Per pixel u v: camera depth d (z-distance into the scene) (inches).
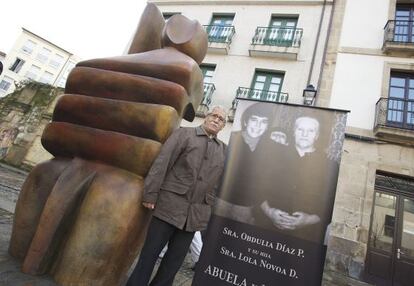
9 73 1513.3
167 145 75.1
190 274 125.0
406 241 266.1
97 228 74.5
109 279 75.6
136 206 76.7
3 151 443.8
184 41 100.0
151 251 69.9
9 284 66.5
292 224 73.8
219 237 76.0
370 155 295.0
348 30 368.2
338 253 262.1
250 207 76.9
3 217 124.6
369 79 333.1
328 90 341.4
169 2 504.7
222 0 474.0
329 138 78.7
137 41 114.2
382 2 368.5
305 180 76.4
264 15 441.1
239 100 87.2
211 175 78.2
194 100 102.3
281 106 84.0
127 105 84.3
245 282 71.8
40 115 445.4
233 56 426.6
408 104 311.7
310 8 417.1
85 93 92.0
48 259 75.7
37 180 85.5
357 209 276.8
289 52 388.5
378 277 255.8
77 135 84.7
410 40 339.0
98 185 78.0
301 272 70.3
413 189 281.9
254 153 81.2
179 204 72.2
